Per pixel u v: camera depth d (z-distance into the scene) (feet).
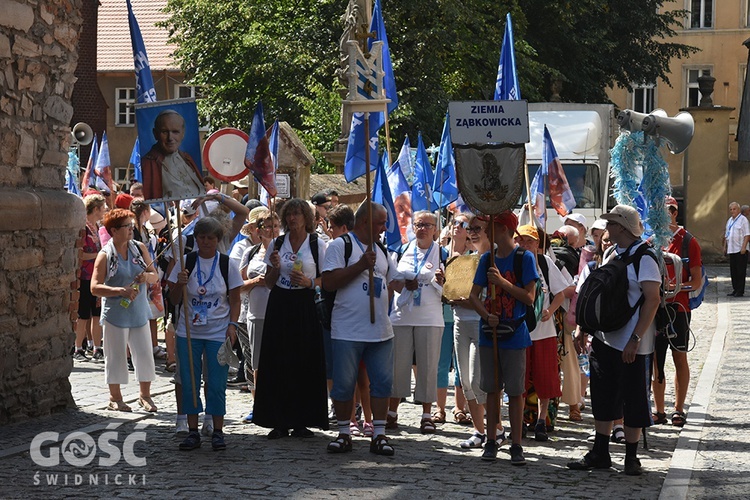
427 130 111.45
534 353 32.76
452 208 46.57
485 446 29.60
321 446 30.96
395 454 30.07
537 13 127.24
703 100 136.36
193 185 30.25
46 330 34.60
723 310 76.23
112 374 36.17
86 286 48.62
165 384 42.63
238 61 121.29
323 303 32.63
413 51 111.96
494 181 29.17
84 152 138.31
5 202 31.94
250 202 45.80
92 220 48.73
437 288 34.09
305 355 31.73
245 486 25.26
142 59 31.19
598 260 37.45
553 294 32.45
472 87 118.83
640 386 27.66
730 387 42.42
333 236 32.19
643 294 27.40
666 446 31.89
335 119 96.22
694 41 186.29
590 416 37.76
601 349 28.02
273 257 31.73
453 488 25.61
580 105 88.07
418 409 39.04
